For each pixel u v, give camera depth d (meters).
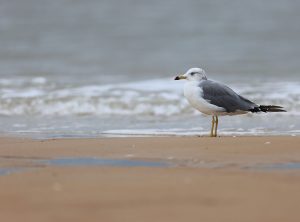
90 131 15.20
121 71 29.41
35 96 20.27
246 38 40.88
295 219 7.00
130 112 18.72
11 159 10.89
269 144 11.91
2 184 8.74
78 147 12.00
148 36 41.97
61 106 19.25
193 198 7.89
